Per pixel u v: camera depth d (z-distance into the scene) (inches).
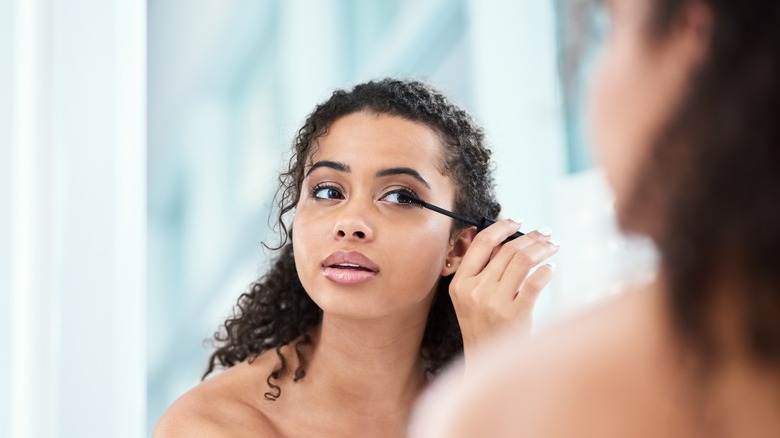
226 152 123.0
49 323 46.3
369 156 36.9
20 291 45.9
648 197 10.9
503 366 12.2
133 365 48.3
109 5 48.9
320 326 41.3
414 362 40.2
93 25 48.6
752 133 10.1
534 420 11.4
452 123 40.2
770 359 11.1
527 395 11.6
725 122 10.2
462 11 84.8
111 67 48.7
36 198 46.6
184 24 114.7
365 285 35.8
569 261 55.4
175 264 129.0
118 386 47.7
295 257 37.8
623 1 11.7
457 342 42.6
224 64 118.6
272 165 112.4
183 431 37.5
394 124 37.9
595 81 12.0
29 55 46.9
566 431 11.2
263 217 115.0
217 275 123.6
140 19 49.8
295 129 46.4
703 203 10.4
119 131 48.7
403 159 37.1
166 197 131.1
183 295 127.0
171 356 125.0
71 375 47.0
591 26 13.1
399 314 37.4
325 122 38.8
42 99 47.1
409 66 94.0
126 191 48.8
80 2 48.4
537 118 70.9
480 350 37.2
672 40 10.9
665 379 11.3
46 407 45.9
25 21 46.8
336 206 37.1
